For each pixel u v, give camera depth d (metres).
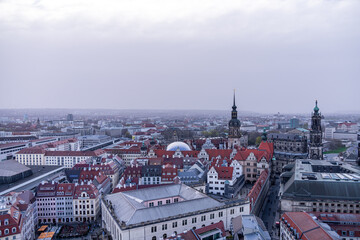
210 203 140.62
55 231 167.00
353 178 170.38
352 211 153.25
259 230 113.06
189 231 112.69
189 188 162.38
